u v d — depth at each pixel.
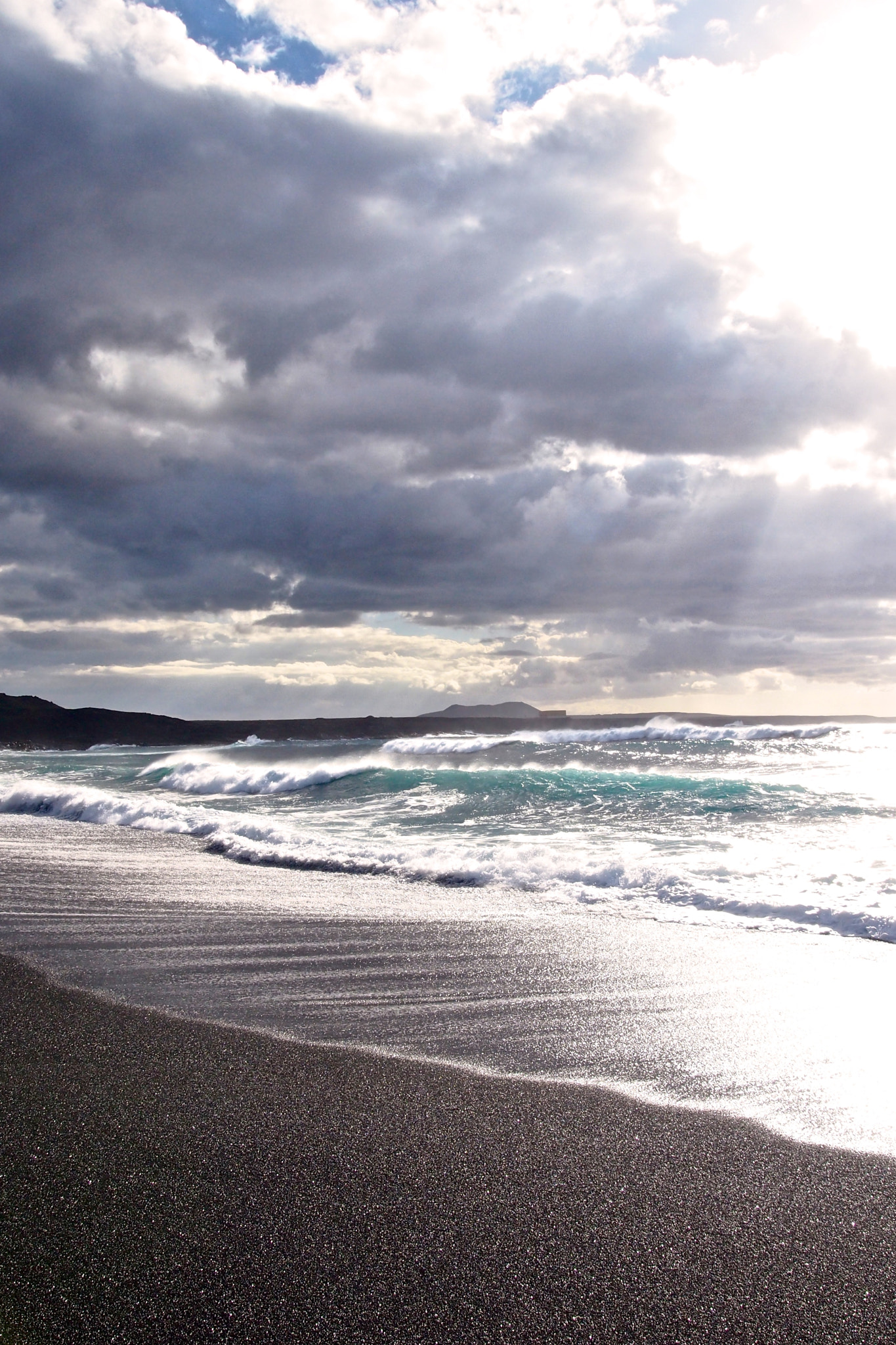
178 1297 2.44
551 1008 5.10
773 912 7.35
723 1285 2.49
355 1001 5.25
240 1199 2.95
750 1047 4.43
